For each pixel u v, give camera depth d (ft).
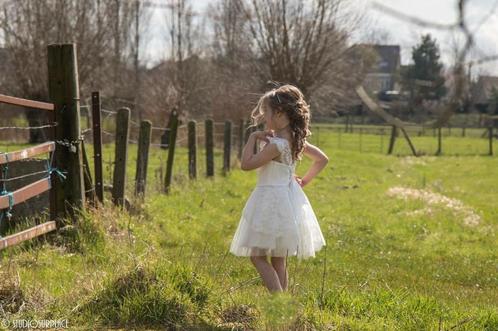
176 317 17.83
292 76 124.57
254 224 17.60
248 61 132.67
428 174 96.53
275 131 18.39
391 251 37.32
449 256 36.76
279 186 17.90
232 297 19.08
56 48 27.66
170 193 49.14
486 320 19.83
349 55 124.67
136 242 29.30
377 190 68.33
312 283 24.66
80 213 27.94
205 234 37.22
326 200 58.54
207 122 63.00
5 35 122.21
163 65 142.00
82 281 20.04
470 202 61.98
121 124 34.06
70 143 27.76
